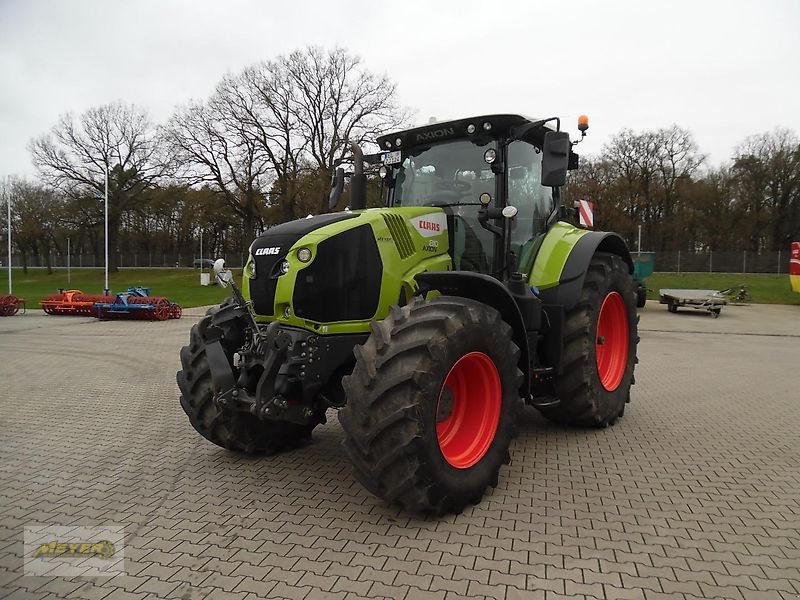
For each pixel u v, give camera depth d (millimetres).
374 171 5055
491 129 4277
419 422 2936
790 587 2480
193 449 4551
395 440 2953
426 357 3012
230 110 31359
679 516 3211
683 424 5195
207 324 4148
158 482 3814
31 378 7570
